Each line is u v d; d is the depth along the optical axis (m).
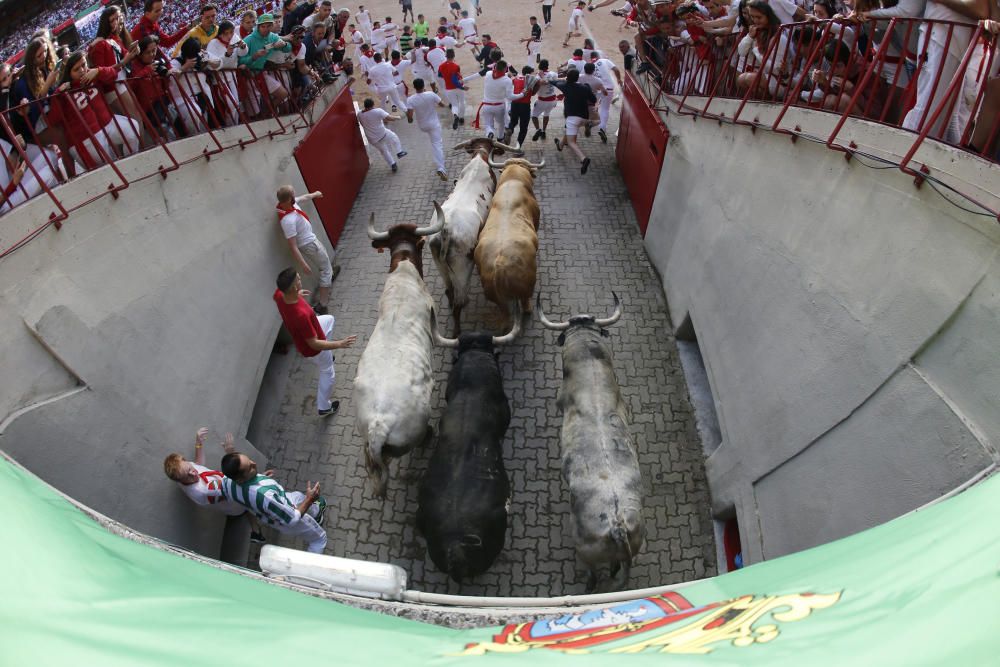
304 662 1.38
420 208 10.58
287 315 5.73
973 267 3.04
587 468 4.86
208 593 1.96
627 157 10.55
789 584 1.93
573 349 5.90
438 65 13.65
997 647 1.01
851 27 5.68
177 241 5.78
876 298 3.74
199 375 5.74
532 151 12.03
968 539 1.59
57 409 4.18
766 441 4.94
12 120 5.15
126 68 6.38
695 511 6.04
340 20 12.43
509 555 5.84
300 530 5.21
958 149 3.19
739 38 6.35
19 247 4.12
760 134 5.56
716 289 6.30
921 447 3.25
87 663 1.15
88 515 2.95
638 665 1.27
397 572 3.24
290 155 8.48
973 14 3.82
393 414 5.22
